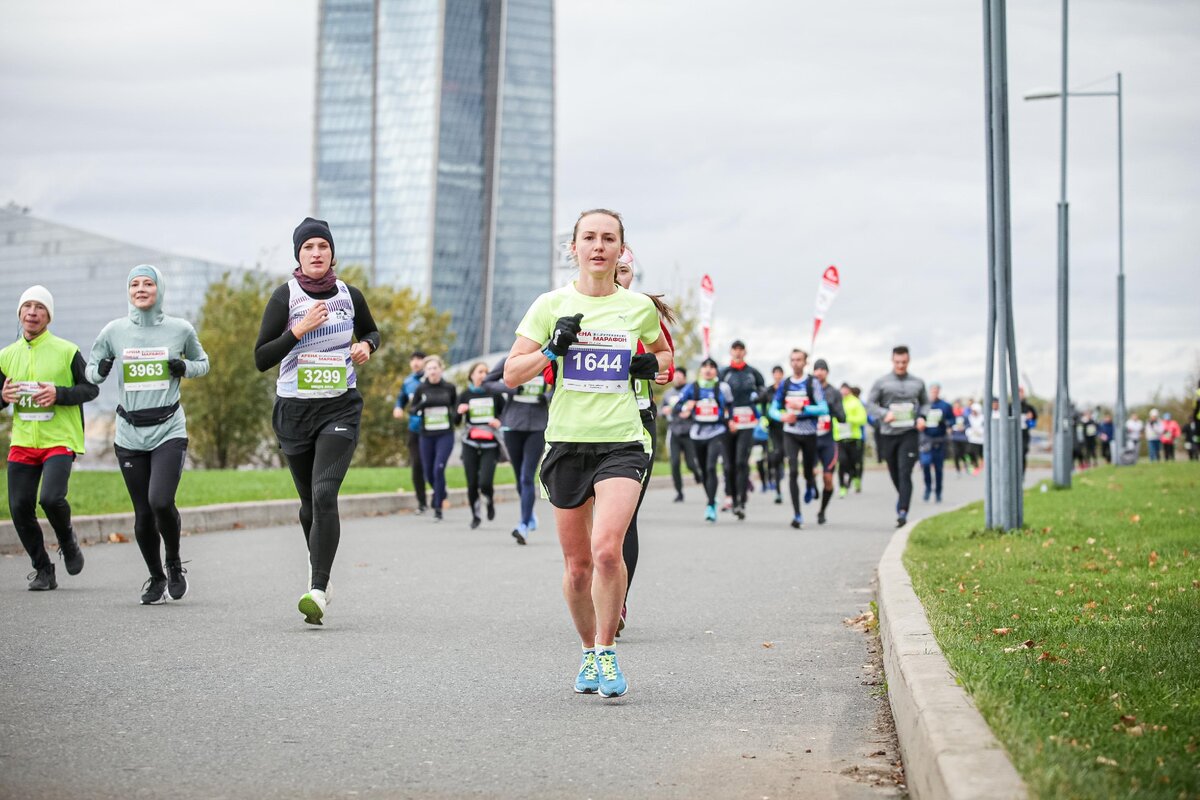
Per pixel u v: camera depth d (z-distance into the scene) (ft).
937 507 142.31
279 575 69.00
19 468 61.26
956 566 63.98
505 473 188.24
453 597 61.16
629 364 37.58
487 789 28.68
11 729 33.63
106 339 58.08
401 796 28.04
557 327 36.68
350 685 39.88
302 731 33.86
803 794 28.66
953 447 271.69
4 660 43.29
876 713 36.94
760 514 126.72
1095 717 29.53
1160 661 37.19
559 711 36.70
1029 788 22.15
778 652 46.88
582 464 37.58
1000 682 32.22
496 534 99.60
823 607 58.95
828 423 109.09
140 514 57.67
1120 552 69.36
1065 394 151.53
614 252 37.68
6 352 61.26
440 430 115.44
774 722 35.68
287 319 51.96
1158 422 311.06
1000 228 85.71
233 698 37.76
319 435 52.26
